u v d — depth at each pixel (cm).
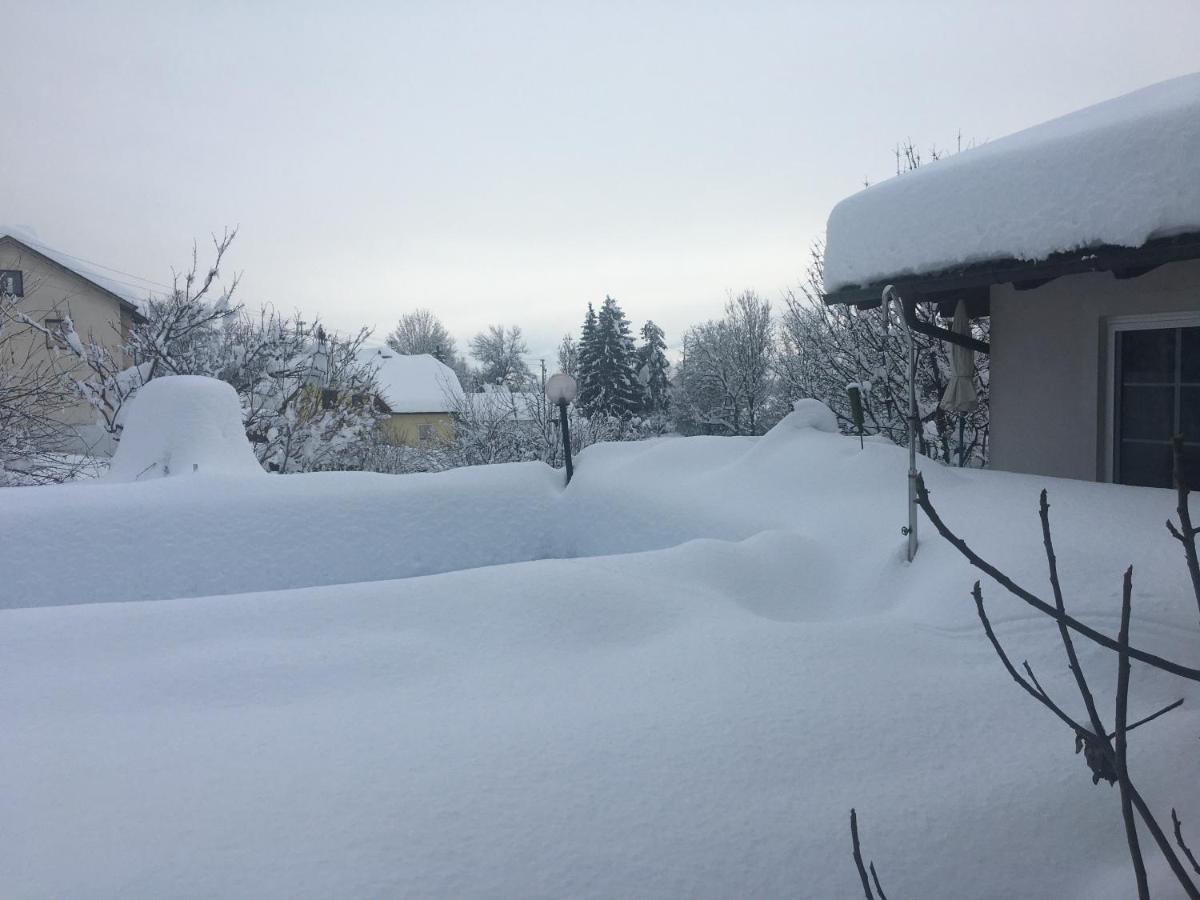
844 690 328
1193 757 287
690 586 457
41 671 355
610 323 4769
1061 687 341
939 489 581
